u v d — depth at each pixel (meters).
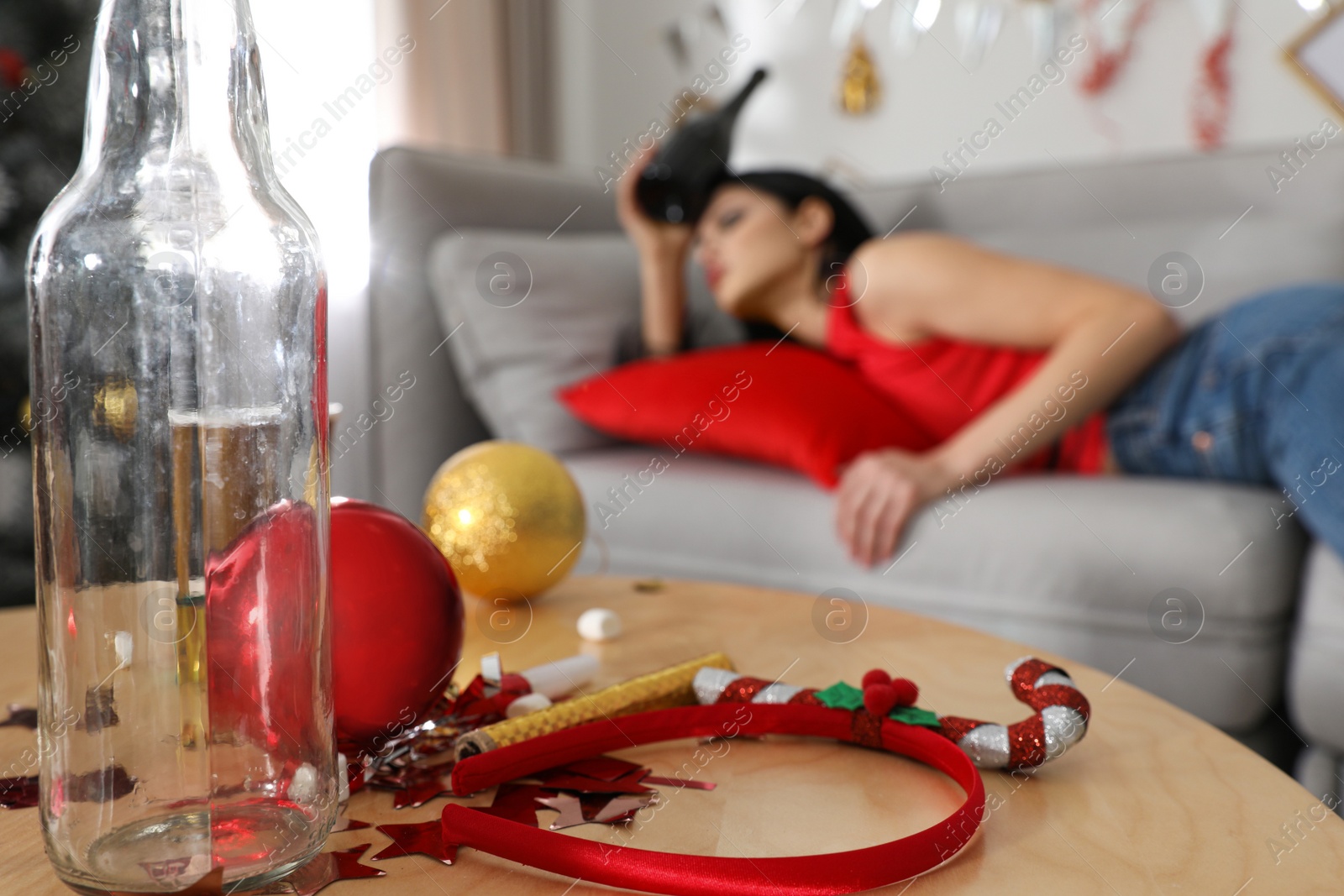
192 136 0.33
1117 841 0.42
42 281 0.33
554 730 0.51
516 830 0.39
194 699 0.33
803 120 2.96
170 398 0.33
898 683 0.52
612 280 1.73
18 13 1.55
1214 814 0.45
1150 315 1.31
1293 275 1.45
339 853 0.41
